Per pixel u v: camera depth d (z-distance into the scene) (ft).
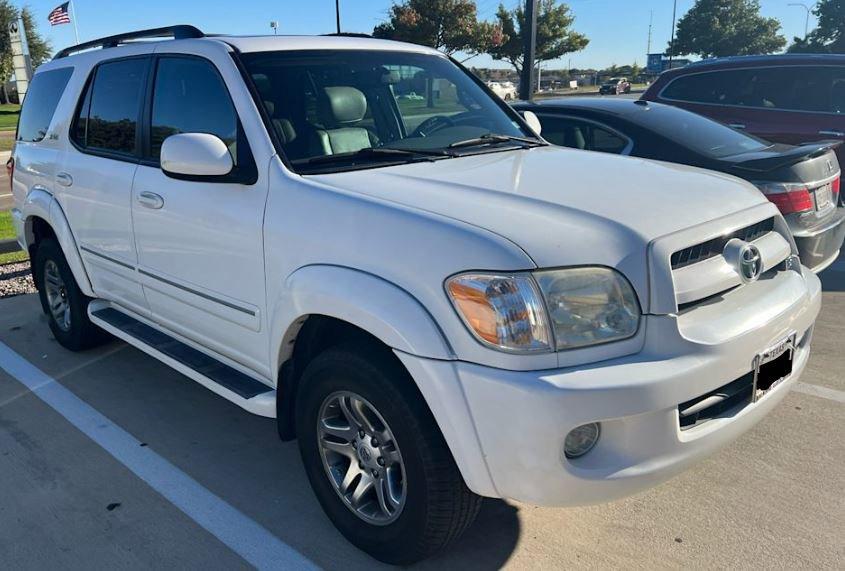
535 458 7.23
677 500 10.33
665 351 7.66
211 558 9.37
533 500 7.47
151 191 11.73
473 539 9.61
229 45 11.28
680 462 7.81
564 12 121.08
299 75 11.18
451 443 7.68
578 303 7.40
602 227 7.91
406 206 8.39
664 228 8.07
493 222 7.88
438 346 7.55
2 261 25.48
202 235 10.71
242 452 12.03
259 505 10.52
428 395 7.66
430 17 109.09
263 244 9.64
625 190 9.06
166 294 12.05
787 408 13.04
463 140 12.01
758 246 9.27
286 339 9.48
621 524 9.83
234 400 10.52
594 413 7.17
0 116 134.00
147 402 14.01
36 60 171.73
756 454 11.49
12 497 10.81
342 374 8.63
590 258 7.54
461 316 7.46
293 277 9.08
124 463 11.73
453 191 8.91
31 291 21.86
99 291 14.55
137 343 13.10
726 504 10.20
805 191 16.01
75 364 15.99
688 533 9.59
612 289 7.56
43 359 16.35
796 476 10.85
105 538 9.80
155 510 10.41
